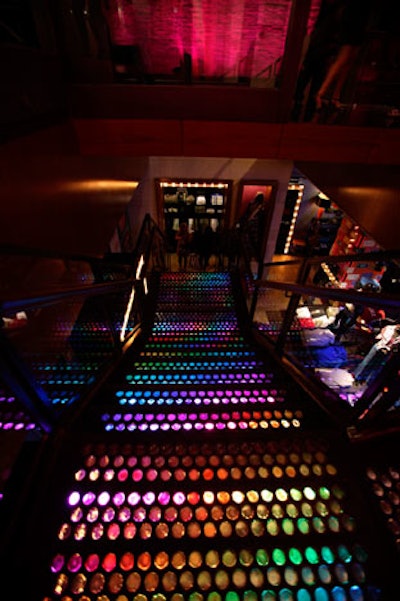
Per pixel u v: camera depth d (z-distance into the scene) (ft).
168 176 25.31
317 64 10.80
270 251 28.81
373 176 14.15
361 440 5.18
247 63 10.93
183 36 10.63
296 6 9.89
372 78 11.01
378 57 10.63
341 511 4.42
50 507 4.29
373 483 4.72
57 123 10.03
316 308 25.40
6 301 3.45
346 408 6.43
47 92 9.63
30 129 8.13
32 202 7.92
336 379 18.11
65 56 10.46
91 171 12.72
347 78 10.96
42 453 4.76
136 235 27.76
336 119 11.99
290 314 9.45
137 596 3.64
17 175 7.25
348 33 10.09
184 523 4.27
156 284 20.33
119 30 10.43
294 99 11.66
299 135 12.54
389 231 13.00
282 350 10.24
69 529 4.15
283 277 31.09
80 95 11.14
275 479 4.80
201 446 5.21
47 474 4.54
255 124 12.21
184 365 10.48
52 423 5.04
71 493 4.54
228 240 28.63
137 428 5.90
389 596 3.67
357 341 22.79
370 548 4.07
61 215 9.70
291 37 10.36
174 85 11.36
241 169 24.73
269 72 11.20
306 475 4.84
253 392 7.29
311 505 4.49
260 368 9.22
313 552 4.03
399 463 4.90
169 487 4.67
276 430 5.50
